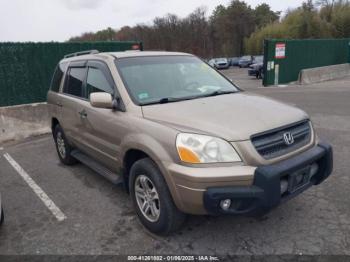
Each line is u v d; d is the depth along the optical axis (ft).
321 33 133.49
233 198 9.17
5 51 27.17
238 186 9.22
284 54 59.67
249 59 143.23
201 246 10.64
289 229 11.34
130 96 12.17
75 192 15.48
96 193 15.25
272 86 57.26
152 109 11.41
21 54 28.19
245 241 10.79
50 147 23.66
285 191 9.87
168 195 10.32
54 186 16.34
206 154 9.36
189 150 9.45
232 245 10.62
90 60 15.23
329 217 11.96
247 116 10.37
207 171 9.19
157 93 12.67
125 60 13.69
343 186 14.37
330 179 15.11
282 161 9.86
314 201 13.15
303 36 138.21
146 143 10.50
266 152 9.75
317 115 29.30
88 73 15.15
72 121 16.34
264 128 9.86
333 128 24.43
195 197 9.30
